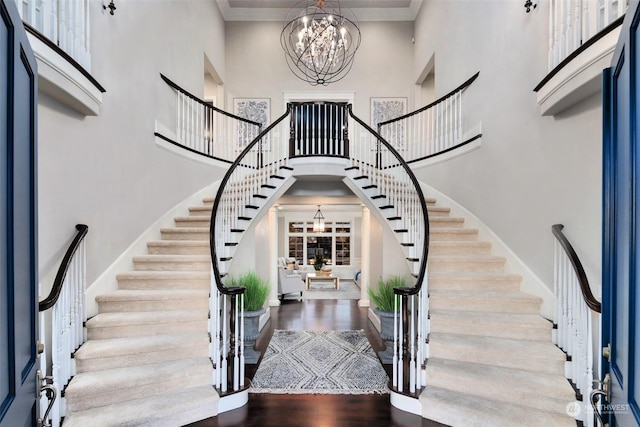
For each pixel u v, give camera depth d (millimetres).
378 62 8156
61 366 2582
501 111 4277
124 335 3160
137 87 4211
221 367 3125
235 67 8141
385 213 4883
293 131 5801
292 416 2971
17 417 1041
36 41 2150
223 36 8000
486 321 3305
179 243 4285
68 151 2990
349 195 6398
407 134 7305
